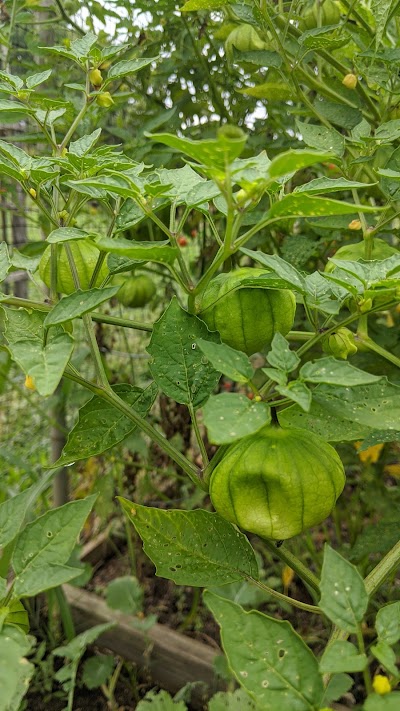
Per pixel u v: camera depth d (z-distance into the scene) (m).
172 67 0.51
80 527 0.19
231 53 0.43
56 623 0.49
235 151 0.14
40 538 0.18
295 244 0.38
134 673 0.46
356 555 0.33
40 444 0.68
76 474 0.64
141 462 0.57
